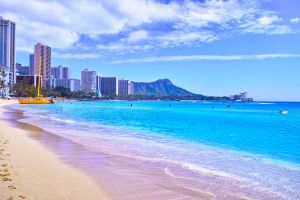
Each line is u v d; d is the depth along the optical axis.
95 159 14.05
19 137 20.91
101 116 52.91
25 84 196.88
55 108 87.25
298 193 9.59
